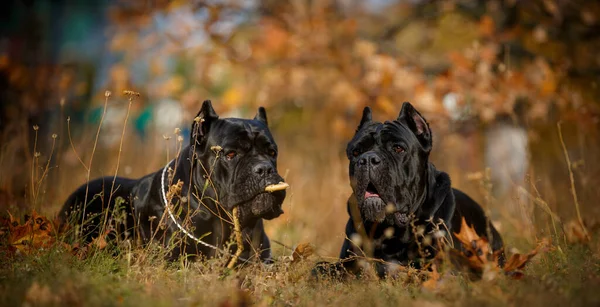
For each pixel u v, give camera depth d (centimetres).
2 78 1673
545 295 604
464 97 1390
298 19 1558
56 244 746
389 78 1380
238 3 1557
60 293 600
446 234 816
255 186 784
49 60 2134
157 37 1589
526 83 1358
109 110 1656
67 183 1200
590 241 885
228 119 834
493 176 1487
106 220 879
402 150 802
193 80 1705
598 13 1603
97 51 2466
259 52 1514
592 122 1341
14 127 1332
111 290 630
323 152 1750
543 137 1546
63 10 2484
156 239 838
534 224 963
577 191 1129
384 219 788
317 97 1748
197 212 816
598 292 609
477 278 701
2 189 1027
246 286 743
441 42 1930
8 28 2214
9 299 592
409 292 693
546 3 1547
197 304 611
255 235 847
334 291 713
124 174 1346
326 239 1200
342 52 1516
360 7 2172
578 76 1652
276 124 1988
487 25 1435
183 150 870
